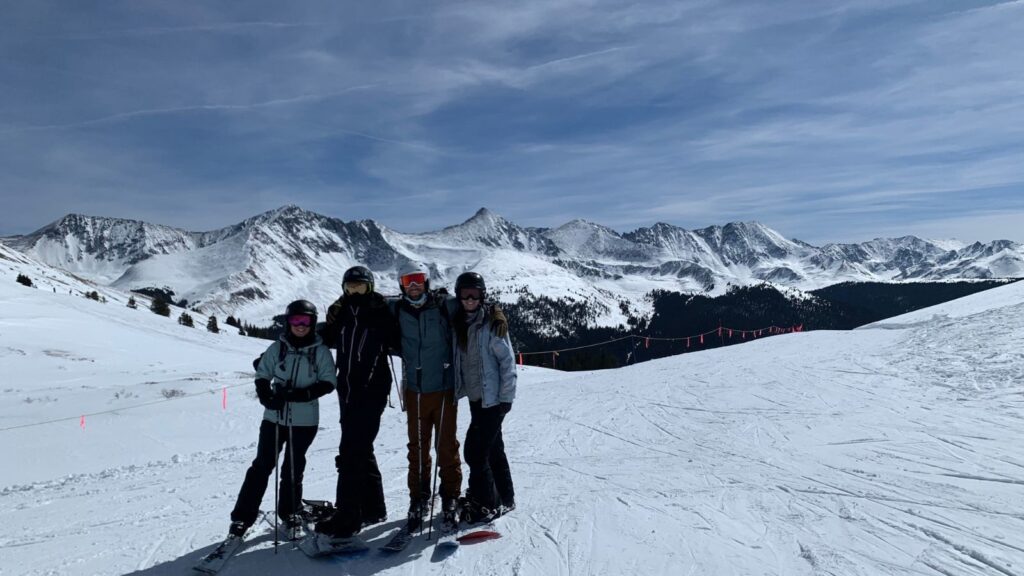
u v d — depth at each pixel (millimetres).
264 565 4598
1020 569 3926
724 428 9820
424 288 5160
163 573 4570
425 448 5227
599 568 4273
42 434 15344
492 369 5180
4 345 32375
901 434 8156
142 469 10750
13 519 6832
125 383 25328
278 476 5012
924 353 14789
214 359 39500
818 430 8938
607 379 19078
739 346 24984
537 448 9484
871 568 4039
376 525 5445
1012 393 9719
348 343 4957
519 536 4988
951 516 4992
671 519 5266
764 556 4340
